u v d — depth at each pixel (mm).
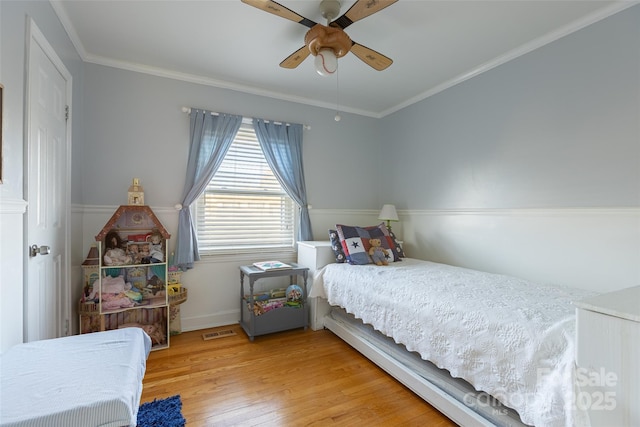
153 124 2627
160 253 2445
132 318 2432
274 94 3131
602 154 1867
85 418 798
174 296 2486
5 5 1232
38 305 1571
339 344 2490
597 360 754
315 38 1691
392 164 3615
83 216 2379
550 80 2125
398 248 2967
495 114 2482
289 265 2854
